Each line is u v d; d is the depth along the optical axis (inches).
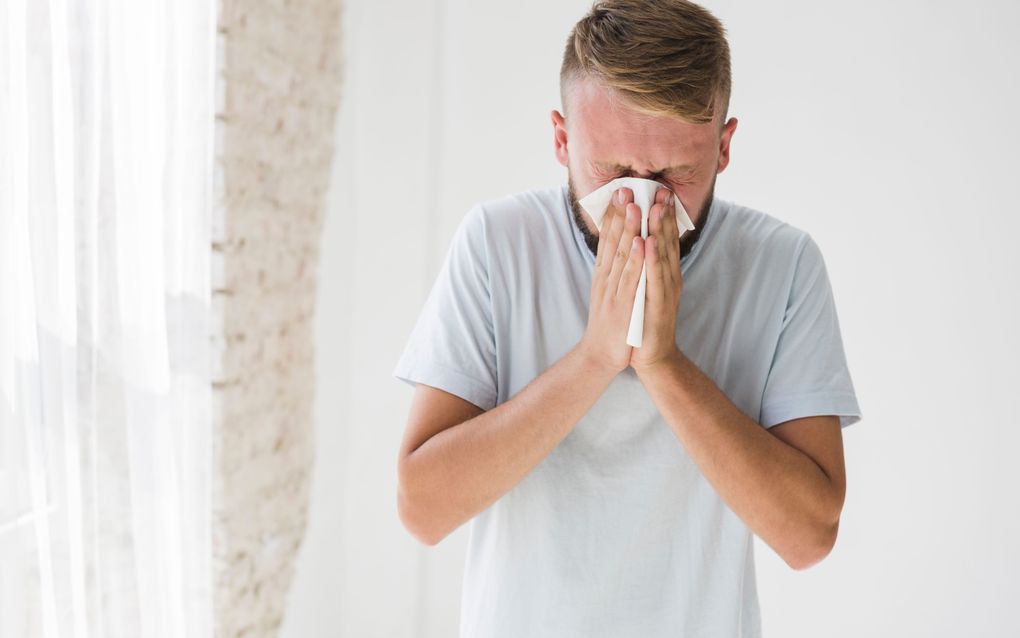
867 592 77.2
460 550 86.9
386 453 87.7
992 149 73.2
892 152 75.2
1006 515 74.4
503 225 39.0
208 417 59.4
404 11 84.7
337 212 83.0
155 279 51.3
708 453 35.0
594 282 35.0
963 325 74.5
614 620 38.1
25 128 40.9
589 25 34.0
